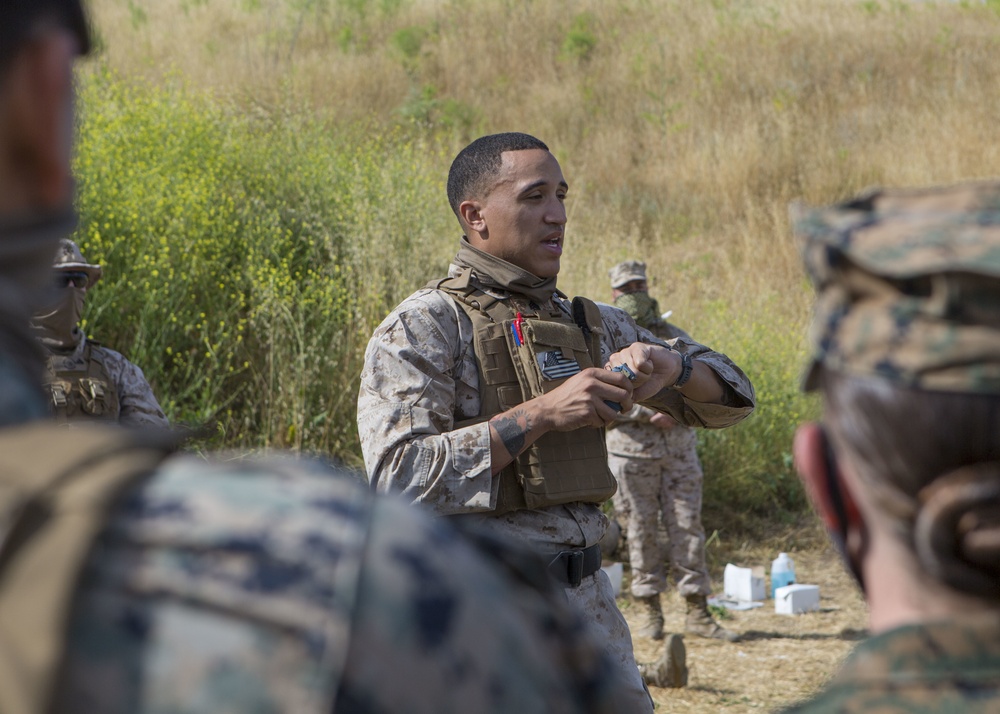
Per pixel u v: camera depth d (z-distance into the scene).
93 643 0.53
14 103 0.65
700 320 8.56
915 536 0.71
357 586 0.57
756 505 7.23
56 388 3.27
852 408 0.71
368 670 0.55
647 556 5.29
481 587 0.64
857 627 5.49
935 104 13.98
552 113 14.16
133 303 6.47
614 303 5.62
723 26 16.42
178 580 0.55
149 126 8.09
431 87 13.87
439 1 17.38
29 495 0.56
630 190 12.53
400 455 2.38
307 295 6.87
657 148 13.41
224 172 7.96
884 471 0.71
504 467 2.46
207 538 0.56
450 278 2.68
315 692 0.53
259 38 15.20
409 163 9.34
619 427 5.30
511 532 2.48
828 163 12.73
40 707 0.51
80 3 0.70
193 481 0.60
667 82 14.71
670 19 16.95
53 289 0.71
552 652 0.68
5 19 0.63
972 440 0.66
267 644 0.54
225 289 6.91
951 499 0.68
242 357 6.56
